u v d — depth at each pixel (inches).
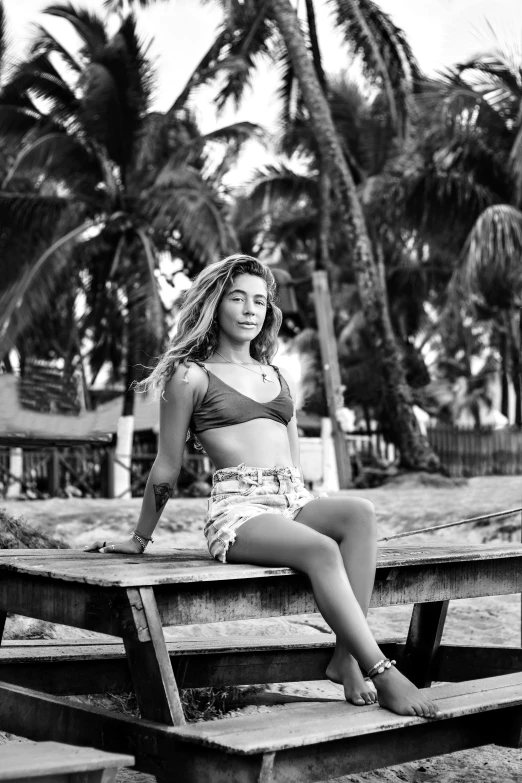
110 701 169.2
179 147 880.3
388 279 1309.1
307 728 103.3
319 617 254.5
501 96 779.4
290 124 910.4
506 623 277.1
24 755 92.9
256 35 796.6
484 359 1642.5
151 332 774.5
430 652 172.6
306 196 1091.3
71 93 858.1
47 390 560.1
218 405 133.8
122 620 104.7
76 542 357.1
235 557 123.6
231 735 99.2
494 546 151.9
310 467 829.8
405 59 774.5
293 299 687.7
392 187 818.2
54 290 830.5
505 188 804.6
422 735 116.9
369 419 1376.7
